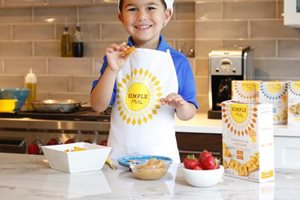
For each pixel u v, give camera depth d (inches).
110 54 68.4
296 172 60.9
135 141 72.6
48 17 141.9
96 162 60.6
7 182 55.1
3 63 145.5
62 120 115.7
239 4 124.3
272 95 101.0
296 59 122.6
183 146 104.1
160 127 72.3
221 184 54.1
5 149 117.3
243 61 110.9
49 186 53.1
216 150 102.7
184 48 131.6
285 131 96.7
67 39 139.5
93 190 51.4
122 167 62.6
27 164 64.6
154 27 74.1
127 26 74.5
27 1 138.4
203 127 102.4
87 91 139.2
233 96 101.4
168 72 74.1
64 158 59.0
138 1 72.9
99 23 138.4
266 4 122.9
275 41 123.2
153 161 56.5
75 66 139.6
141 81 73.4
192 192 50.6
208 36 126.5
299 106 99.2
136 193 50.2
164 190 51.4
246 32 124.4
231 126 56.9
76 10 139.7
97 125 112.4
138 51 73.7
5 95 127.2
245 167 55.8
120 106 73.9
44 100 135.6
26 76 136.9
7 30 144.9
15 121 116.7
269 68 124.0
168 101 66.6
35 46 143.2
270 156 55.4
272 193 50.3
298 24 110.0
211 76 113.3
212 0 125.6
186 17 131.3
